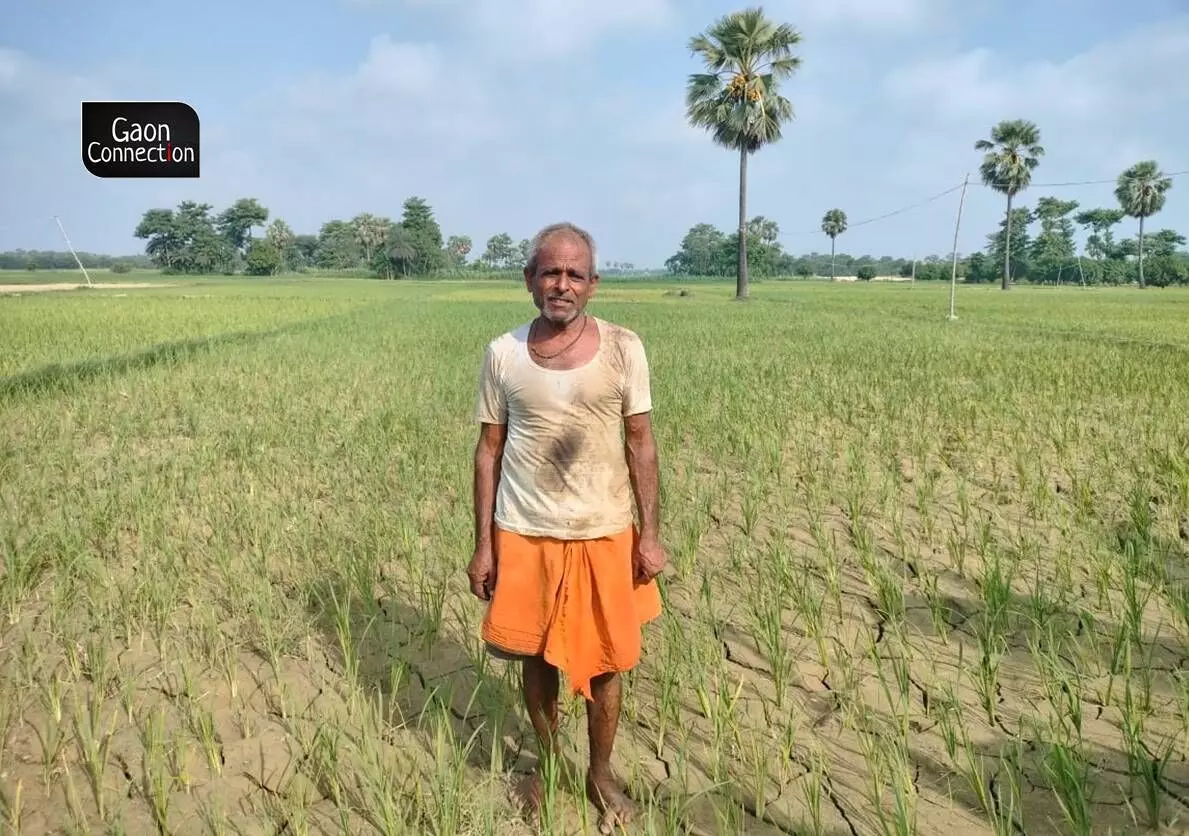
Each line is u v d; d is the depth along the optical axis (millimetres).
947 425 8141
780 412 8547
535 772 2746
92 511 5020
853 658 3605
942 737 3010
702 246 151875
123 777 2785
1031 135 63938
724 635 3812
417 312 26922
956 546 4887
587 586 2512
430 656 3605
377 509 5148
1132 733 2750
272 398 9508
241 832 2533
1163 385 10219
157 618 3730
